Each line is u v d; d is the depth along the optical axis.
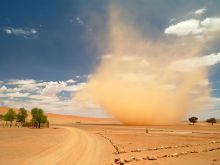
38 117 101.94
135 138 51.12
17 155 24.58
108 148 31.75
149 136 57.88
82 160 21.61
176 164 21.36
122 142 41.53
